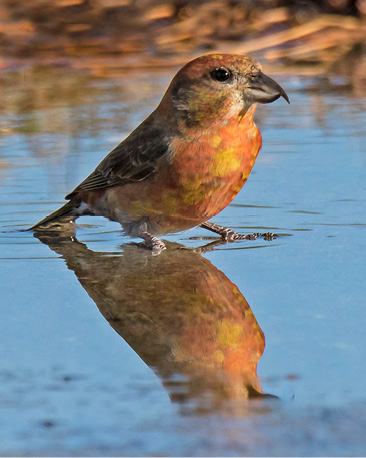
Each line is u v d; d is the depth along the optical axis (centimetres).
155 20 2489
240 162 1077
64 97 1964
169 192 1087
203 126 1059
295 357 669
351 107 1823
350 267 932
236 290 863
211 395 603
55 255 1039
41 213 1234
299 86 2072
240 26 2452
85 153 1487
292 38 2383
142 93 1972
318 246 1034
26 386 622
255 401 588
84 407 584
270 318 768
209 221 1178
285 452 505
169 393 605
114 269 965
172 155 1069
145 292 869
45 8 2458
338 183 1315
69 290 877
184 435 534
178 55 2325
